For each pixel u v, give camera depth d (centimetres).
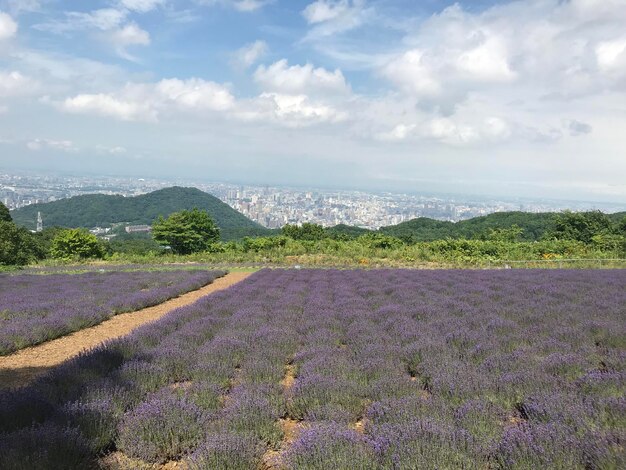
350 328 1063
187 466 462
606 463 395
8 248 3306
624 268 2525
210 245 4066
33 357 969
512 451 427
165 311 1547
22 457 422
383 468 419
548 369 711
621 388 600
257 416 558
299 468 432
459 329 997
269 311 1320
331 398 620
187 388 683
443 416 532
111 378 698
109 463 487
